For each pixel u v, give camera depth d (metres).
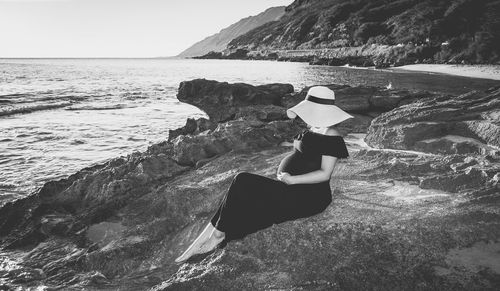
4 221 5.68
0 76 63.09
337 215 3.90
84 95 33.38
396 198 4.27
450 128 6.95
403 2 134.25
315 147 3.40
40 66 128.38
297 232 3.67
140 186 6.02
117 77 67.56
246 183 3.48
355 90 12.09
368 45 111.75
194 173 6.19
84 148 13.62
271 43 188.50
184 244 4.33
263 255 3.55
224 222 3.50
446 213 3.72
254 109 12.00
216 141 7.22
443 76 57.97
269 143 7.34
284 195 3.52
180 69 107.31
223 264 3.48
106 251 4.30
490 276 2.97
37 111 23.14
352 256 3.37
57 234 5.08
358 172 5.24
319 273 3.27
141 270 4.06
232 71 84.81
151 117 21.23
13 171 10.59
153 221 4.79
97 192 5.98
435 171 4.96
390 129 7.37
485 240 3.34
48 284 3.95
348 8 157.75
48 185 6.30
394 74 64.56
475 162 4.93
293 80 52.62
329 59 109.94
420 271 3.13
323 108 3.39
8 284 4.00
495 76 55.03
